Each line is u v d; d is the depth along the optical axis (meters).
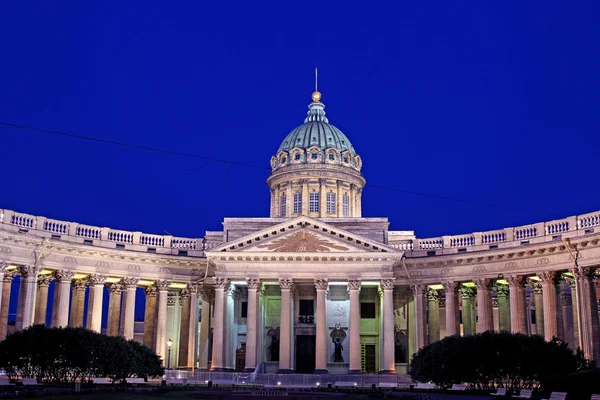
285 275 69.50
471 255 67.31
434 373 46.34
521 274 64.25
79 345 45.47
